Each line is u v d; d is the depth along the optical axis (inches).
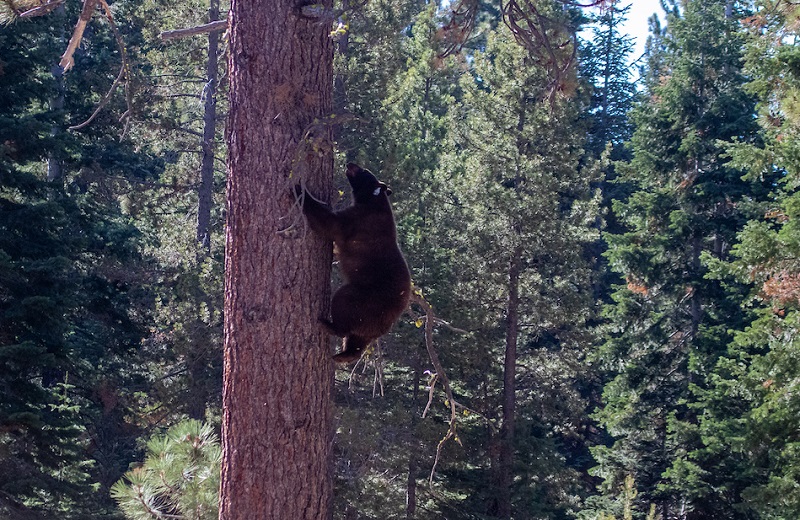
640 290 896.9
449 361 733.9
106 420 748.0
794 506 485.7
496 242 802.8
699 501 745.0
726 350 785.6
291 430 230.7
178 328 694.5
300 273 233.6
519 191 839.1
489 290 807.7
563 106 805.9
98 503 587.5
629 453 868.6
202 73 858.8
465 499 778.8
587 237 836.6
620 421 871.1
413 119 884.6
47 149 559.8
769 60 506.0
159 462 267.0
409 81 900.0
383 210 276.5
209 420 650.2
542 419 947.3
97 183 930.7
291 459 230.8
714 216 884.6
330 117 229.3
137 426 772.6
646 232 919.7
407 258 691.4
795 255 485.1
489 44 860.6
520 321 873.5
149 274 811.4
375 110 706.2
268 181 231.3
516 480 789.2
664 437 873.5
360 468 622.2
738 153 517.7
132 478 267.3
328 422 242.2
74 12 818.8
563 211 999.0
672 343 903.1
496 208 807.7
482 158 845.8
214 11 773.9
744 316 809.5
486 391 830.5
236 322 232.7
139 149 954.7
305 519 232.8
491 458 780.6
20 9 274.2
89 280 738.8
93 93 817.5
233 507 232.4
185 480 267.0
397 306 272.1
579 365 887.1
